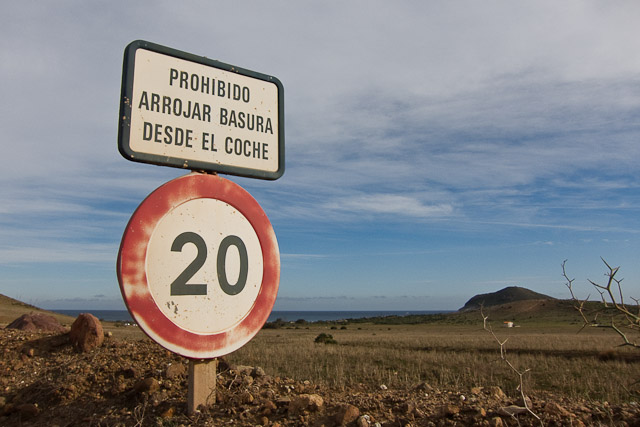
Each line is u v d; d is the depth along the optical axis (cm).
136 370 501
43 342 621
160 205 307
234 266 339
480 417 338
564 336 3516
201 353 314
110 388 463
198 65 358
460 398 410
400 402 392
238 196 349
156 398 409
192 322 313
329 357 1579
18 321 941
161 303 300
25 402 459
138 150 319
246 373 486
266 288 355
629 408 375
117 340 658
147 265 297
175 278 308
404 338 3462
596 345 2266
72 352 596
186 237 318
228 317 331
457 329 6550
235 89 376
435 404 390
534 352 2030
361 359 1538
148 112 328
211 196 335
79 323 622
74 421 402
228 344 328
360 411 363
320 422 340
